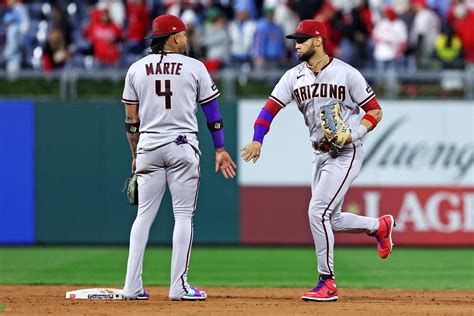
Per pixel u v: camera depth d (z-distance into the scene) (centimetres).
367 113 2647
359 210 5022
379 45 5466
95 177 5012
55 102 5003
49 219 5025
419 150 5022
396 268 4188
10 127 5003
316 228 2650
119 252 4834
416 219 5038
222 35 5462
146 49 5597
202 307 2452
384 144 5028
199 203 5012
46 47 5450
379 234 2806
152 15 5722
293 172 5016
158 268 4134
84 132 5003
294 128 5016
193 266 4269
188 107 2606
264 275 3916
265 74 5112
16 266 4219
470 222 5038
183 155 2591
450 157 5025
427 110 5025
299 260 4506
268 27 5438
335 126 2567
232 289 3259
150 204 2641
